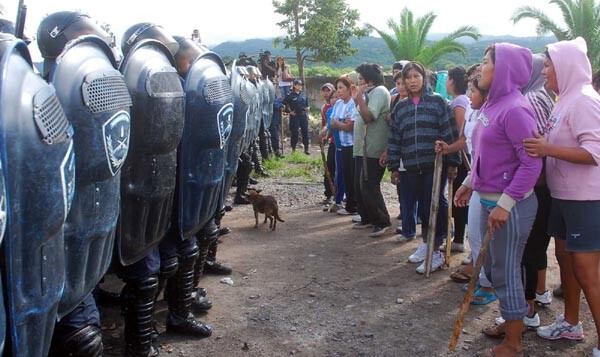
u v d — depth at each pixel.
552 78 3.58
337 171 7.85
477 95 3.77
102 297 4.55
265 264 5.63
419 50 31.03
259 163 10.88
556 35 25.67
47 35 2.75
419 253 5.63
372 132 6.26
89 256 2.42
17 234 1.75
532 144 3.27
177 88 2.94
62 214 1.91
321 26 26.30
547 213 3.94
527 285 4.04
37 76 1.86
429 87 5.46
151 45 2.97
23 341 1.87
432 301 4.68
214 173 3.61
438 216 5.55
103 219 2.41
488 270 3.75
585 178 3.46
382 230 6.56
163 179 2.98
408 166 5.50
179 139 3.01
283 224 7.28
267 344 3.94
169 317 3.99
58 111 1.89
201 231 4.21
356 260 5.75
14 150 1.69
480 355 3.77
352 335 4.08
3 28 2.50
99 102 2.26
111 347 3.82
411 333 4.11
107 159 2.32
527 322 4.12
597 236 3.48
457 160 5.35
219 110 3.48
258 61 13.26
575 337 3.94
